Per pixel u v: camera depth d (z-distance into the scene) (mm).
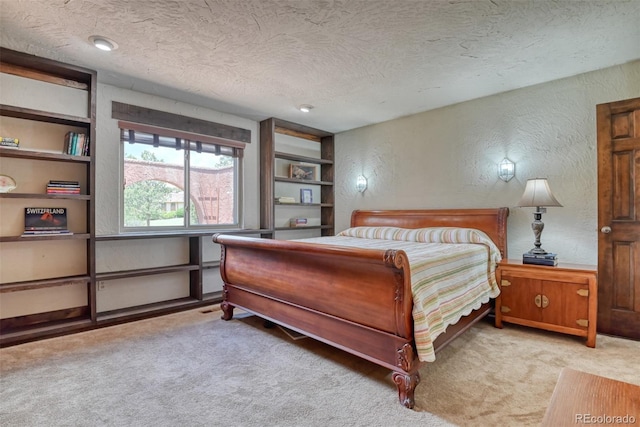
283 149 4906
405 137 4289
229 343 2561
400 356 1763
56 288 2955
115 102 3309
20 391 1857
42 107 2842
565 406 1056
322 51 2559
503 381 1985
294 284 2391
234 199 4367
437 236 3369
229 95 3557
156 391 1864
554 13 2051
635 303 2602
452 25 2189
